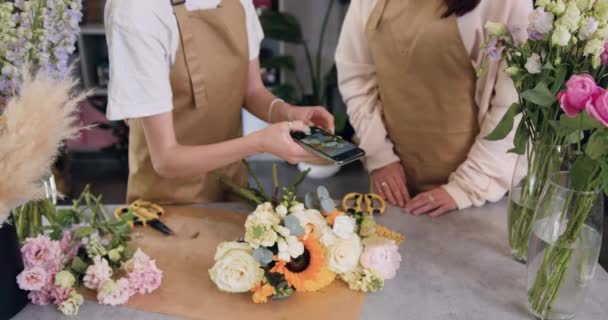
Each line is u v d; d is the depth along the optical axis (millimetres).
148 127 1176
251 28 1432
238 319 956
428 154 1559
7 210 850
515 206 1109
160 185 1428
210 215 1332
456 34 1346
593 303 1000
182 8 1202
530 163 1054
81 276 1044
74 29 994
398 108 1541
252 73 1496
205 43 1270
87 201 1187
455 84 1426
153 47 1121
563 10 878
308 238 988
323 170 3377
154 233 1238
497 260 1146
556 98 910
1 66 947
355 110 1623
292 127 1188
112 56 1114
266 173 3475
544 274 930
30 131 825
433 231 1264
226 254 1002
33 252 993
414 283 1062
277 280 984
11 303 955
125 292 995
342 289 1041
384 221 1312
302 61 3580
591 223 884
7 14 911
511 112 989
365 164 1641
